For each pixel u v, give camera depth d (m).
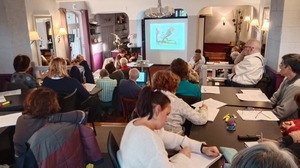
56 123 1.60
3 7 4.96
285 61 2.40
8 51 5.21
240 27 10.93
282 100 2.42
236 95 2.72
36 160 1.47
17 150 1.64
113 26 11.16
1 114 2.28
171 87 1.93
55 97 1.74
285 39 3.95
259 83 3.43
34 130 1.63
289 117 2.28
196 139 1.71
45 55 6.56
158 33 9.80
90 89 3.64
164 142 1.56
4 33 5.11
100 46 9.86
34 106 1.65
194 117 1.90
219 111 2.23
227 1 7.20
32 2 5.91
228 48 10.18
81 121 1.71
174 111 1.86
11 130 2.18
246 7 10.37
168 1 7.71
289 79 2.46
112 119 4.07
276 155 0.64
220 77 4.34
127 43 9.38
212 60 10.95
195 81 3.54
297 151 1.19
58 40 7.18
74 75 4.38
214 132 1.82
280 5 3.98
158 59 10.09
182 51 9.72
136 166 1.21
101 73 4.23
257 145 0.69
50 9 6.80
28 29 5.69
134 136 1.24
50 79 2.89
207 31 11.68
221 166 1.40
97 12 8.27
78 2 7.89
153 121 1.33
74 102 2.66
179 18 9.43
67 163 1.57
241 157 0.68
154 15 5.81
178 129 1.89
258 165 0.63
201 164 1.41
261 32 6.27
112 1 8.12
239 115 2.14
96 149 1.78
